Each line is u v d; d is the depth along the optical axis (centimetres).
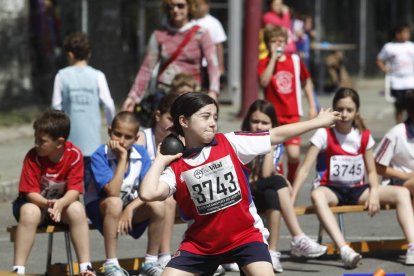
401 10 8194
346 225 2480
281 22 3916
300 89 2683
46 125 1805
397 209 2067
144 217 1886
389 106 5384
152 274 1878
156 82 2520
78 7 5422
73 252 2217
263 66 2680
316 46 5912
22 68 4469
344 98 2069
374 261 2083
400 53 4206
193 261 1477
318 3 6919
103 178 1878
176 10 2484
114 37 4778
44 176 1836
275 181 1992
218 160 1470
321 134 2084
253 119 1986
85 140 2373
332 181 2092
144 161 1923
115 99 4750
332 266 2028
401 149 2120
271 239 1964
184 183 1470
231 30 5025
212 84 2475
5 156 3453
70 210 1827
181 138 1505
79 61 2411
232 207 1470
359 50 7606
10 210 2712
